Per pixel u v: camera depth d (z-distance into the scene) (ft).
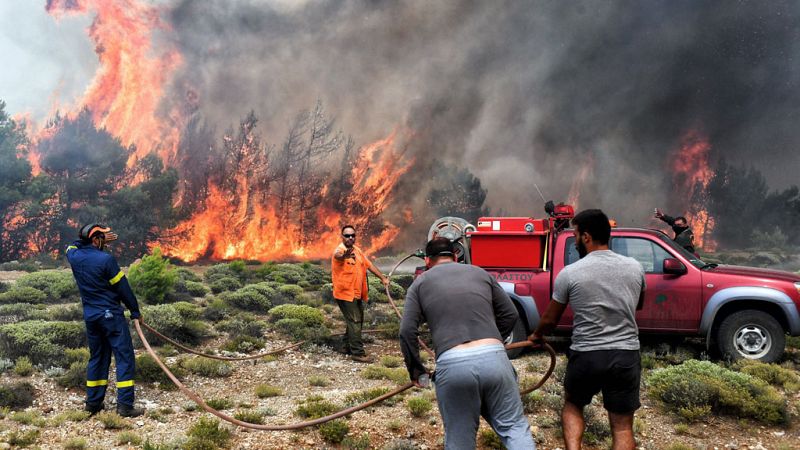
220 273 67.92
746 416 19.12
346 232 28.43
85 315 19.16
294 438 16.89
